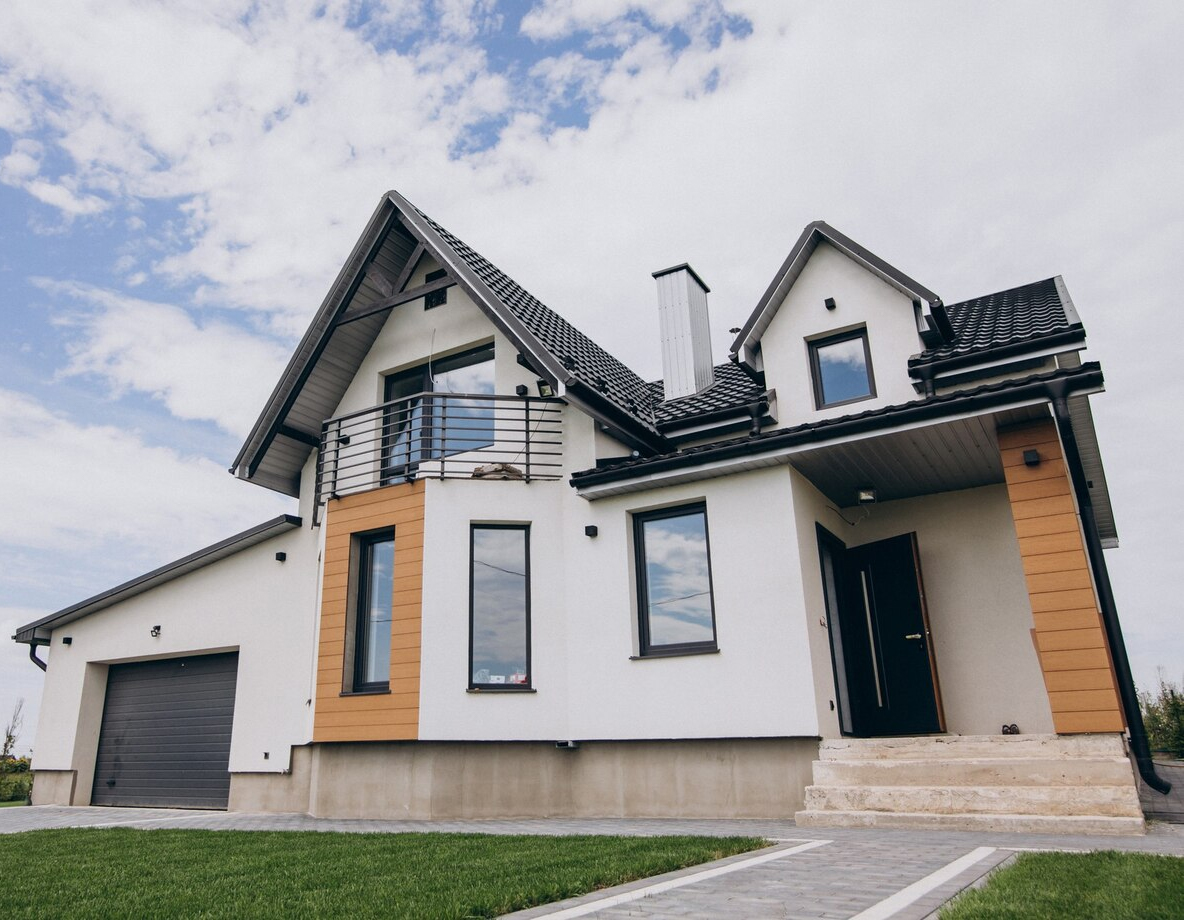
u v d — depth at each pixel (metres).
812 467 9.97
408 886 4.77
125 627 15.08
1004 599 10.48
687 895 4.15
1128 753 8.44
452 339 12.89
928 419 8.74
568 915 3.81
